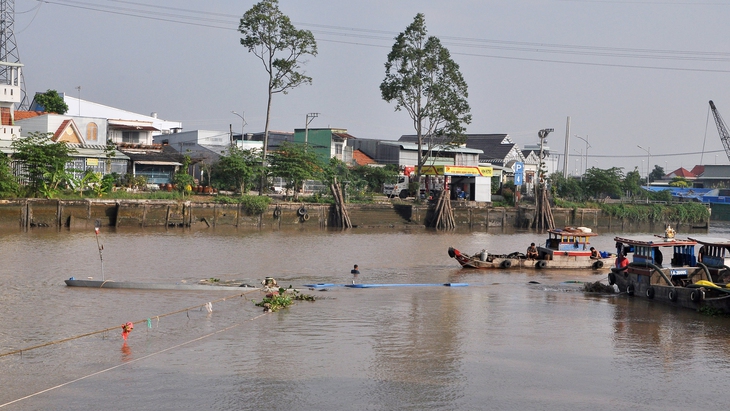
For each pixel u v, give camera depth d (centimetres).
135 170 9362
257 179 9812
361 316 3669
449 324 3547
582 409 2403
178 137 11769
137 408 2338
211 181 9594
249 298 4066
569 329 3503
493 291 4569
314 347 3055
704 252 4475
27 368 2709
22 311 3594
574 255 5725
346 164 11144
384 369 2773
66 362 2786
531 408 2402
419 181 10806
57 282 4381
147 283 4272
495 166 12738
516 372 2775
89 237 6744
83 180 7962
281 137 12888
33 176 7594
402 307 3934
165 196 8381
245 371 2714
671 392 2588
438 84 10275
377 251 6681
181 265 5256
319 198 9638
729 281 4184
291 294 4172
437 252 6781
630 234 11200
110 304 3797
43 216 7425
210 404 2378
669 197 14288
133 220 7956
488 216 10675
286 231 8538
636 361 2962
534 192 12012
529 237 9050
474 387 2591
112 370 2698
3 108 8188
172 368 2733
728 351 3134
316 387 2555
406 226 9962
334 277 4988
